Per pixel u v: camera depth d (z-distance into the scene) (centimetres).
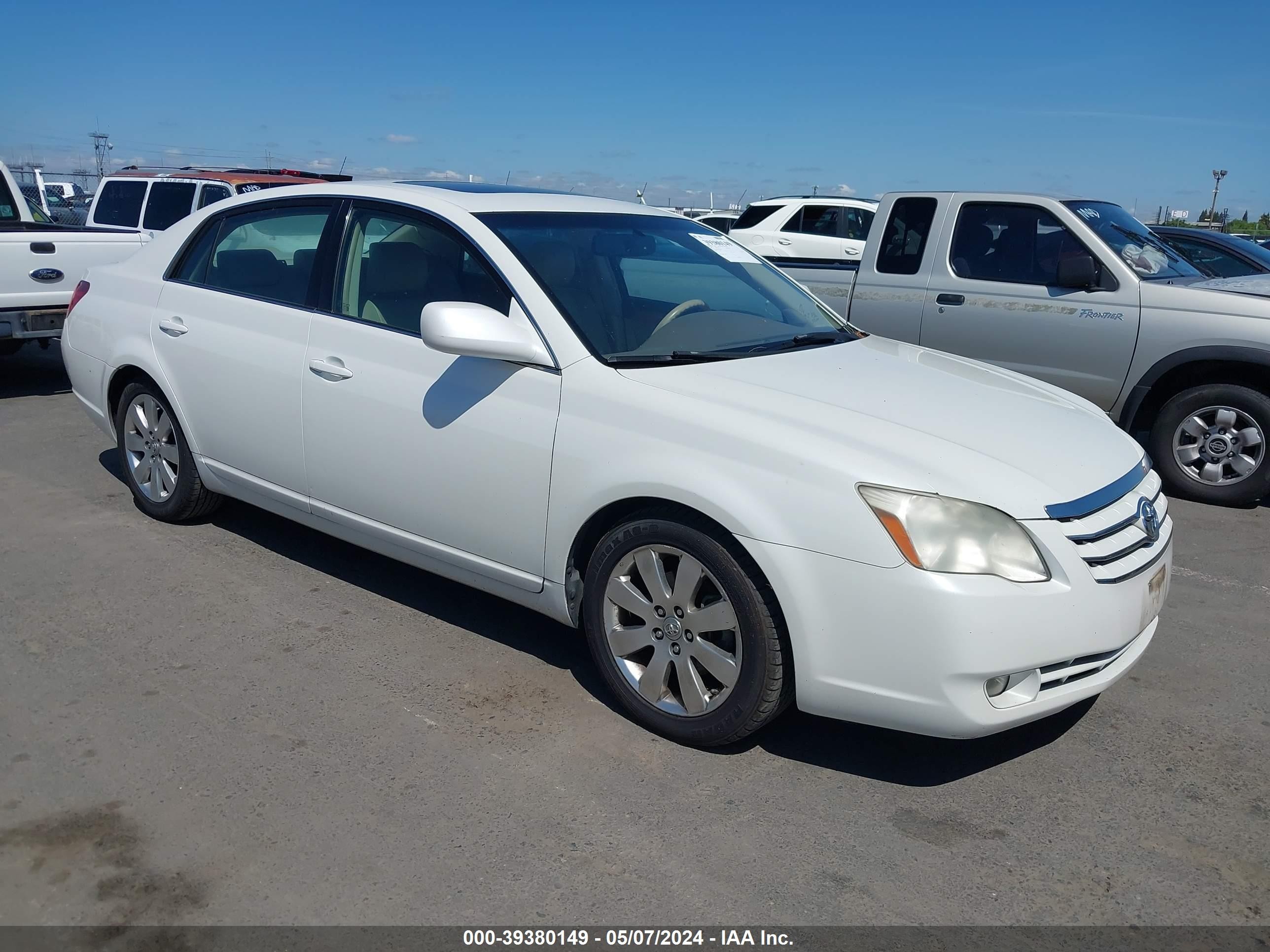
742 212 1611
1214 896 266
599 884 263
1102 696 375
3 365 991
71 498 557
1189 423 622
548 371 342
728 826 289
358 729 333
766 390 326
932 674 279
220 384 446
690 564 313
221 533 507
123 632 397
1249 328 592
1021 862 278
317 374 402
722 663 312
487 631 408
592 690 363
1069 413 356
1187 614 452
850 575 284
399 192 407
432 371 368
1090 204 691
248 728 331
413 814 290
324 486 410
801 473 292
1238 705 370
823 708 299
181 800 292
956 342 709
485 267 368
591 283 371
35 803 288
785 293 444
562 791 303
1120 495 313
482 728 336
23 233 767
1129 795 311
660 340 360
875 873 272
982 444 307
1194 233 931
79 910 249
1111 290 639
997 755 332
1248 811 304
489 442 351
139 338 486
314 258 420
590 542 345
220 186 1157
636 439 319
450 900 256
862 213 1492
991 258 694
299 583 449
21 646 383
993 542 281
